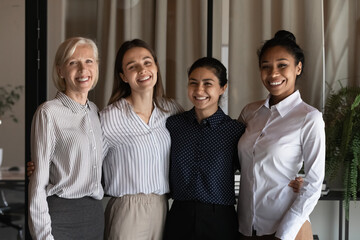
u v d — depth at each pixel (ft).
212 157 6.35
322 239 9.04
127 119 6.42
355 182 7.63
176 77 8.73
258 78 8.67
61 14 8.45
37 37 8.33
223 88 6.66
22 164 8.45
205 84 6.43
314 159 5.79
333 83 8.70
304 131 5.87
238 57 8.67
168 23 8.70
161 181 6.47
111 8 8.60
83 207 5.82
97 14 8.57
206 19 8.66
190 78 6.51
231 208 6.48
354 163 7.63
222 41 8.68
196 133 6.47
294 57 6.09
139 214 6.23
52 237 5.50
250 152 6.17
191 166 6.41
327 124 8.15
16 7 8.40
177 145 6.51
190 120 6.54
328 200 8.57
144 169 6.33
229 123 6.49
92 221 5.90
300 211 5.69
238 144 6.37
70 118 5.78
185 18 8.69
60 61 5.92
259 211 6.15
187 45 8.71
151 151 6.38
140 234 6.24
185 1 8.68
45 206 5.52
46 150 5.57
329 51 8.69
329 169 7.84
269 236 6.12
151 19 8.69
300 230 5.94
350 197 7.97
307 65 8.63
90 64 5.93
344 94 8.22
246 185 6.29
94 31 8.59
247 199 6.29
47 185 5.70
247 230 6.32
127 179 6.33
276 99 6.32
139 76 6.39
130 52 6.51
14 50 8.45
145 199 6.31
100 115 6.41
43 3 8.33
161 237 6.48
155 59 6.77
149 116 6.63
